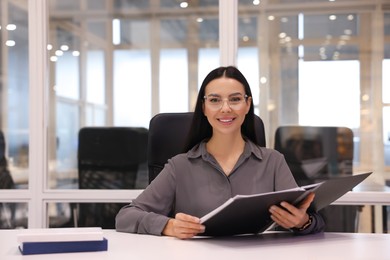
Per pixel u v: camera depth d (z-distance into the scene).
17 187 3.02
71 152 3.33
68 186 3.09
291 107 3.05
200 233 1.52
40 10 2.90
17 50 3.15
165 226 1.58
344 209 2.83
